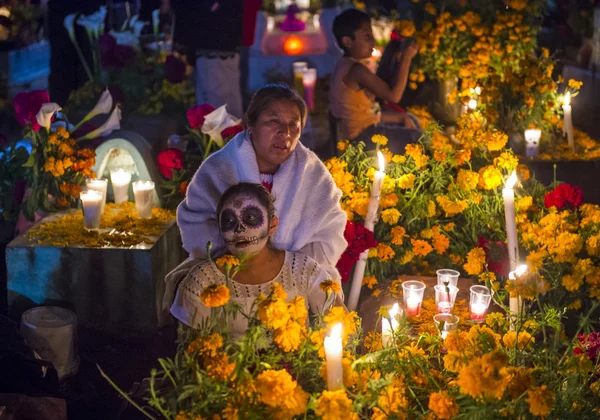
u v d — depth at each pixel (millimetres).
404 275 6359
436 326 4461
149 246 6785
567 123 9086
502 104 9180
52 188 7633
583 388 3789
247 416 3201
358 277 5930
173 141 9250
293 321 3441
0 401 4508
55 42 12938
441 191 6797
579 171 8312
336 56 13594
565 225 5605
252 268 4438
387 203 6363
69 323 6078
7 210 7863
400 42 9398
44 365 5297
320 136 11672
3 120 12977
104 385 6051
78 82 13172
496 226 6605
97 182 7363
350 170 6914
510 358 3795
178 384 3443
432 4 10188
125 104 11852
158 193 7973
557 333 3688
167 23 16188
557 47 15016
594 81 13211
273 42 14070
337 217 5160
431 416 3414
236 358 3354
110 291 6773
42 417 4555
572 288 4902
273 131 4836
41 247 6730
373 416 3412
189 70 13977
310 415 3395
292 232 5082
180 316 4445
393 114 10133
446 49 10008
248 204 4305
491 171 6484
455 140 9562
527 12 9758
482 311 5031
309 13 15594
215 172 5043
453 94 10031
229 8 10844
